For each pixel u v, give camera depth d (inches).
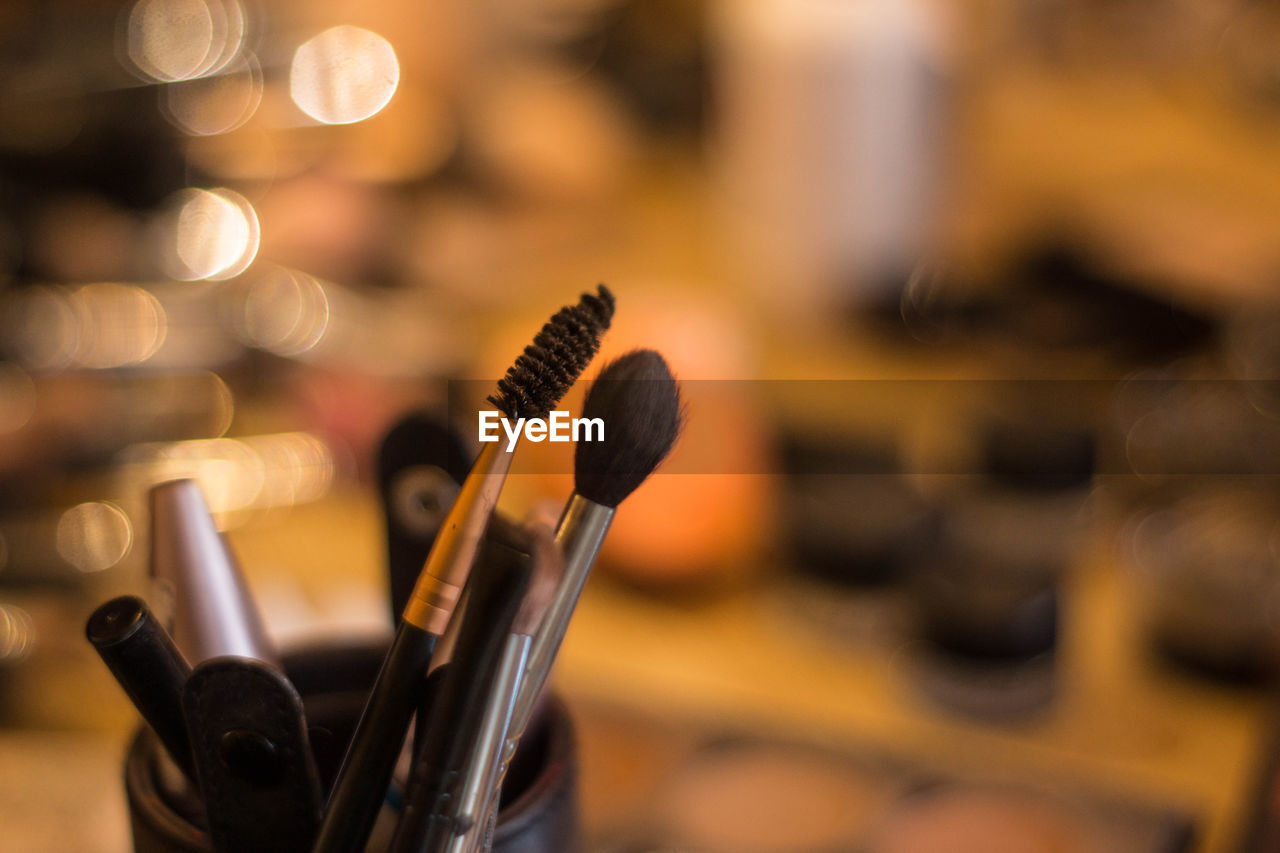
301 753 15.3
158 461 35.1
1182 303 39.0
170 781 16.5
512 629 14.4
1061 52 55.3
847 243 42.1
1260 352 37.3
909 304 42.5
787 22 40.2
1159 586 28.9
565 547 15.3
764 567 33.0
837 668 29.6
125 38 41.6
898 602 30.3
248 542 34.1
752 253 43.8
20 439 33.8
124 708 28.7
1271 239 40.7
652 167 57.2
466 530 15.0
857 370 41.3
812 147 41.1
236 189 42.4
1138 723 26.7
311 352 37.5
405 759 16.3
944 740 26.4
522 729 15.2
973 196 44.6
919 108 41.0
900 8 39.8
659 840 22.1
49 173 40.9
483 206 46.1
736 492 31.3
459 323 39.6
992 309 41.8
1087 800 22.8
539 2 57.5
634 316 31.7
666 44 59.7
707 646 30.7
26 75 40.7
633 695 27.2
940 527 30.8
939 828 22.2
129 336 37.2
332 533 34.7
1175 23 57.1
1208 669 27.6
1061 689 27.5
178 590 16.7
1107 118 51.2
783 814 22.6
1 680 28.8
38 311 37.9
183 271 39.5
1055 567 28.7
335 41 44.1
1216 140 49.8
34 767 25.6
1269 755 21.0
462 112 48.8
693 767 24.5
